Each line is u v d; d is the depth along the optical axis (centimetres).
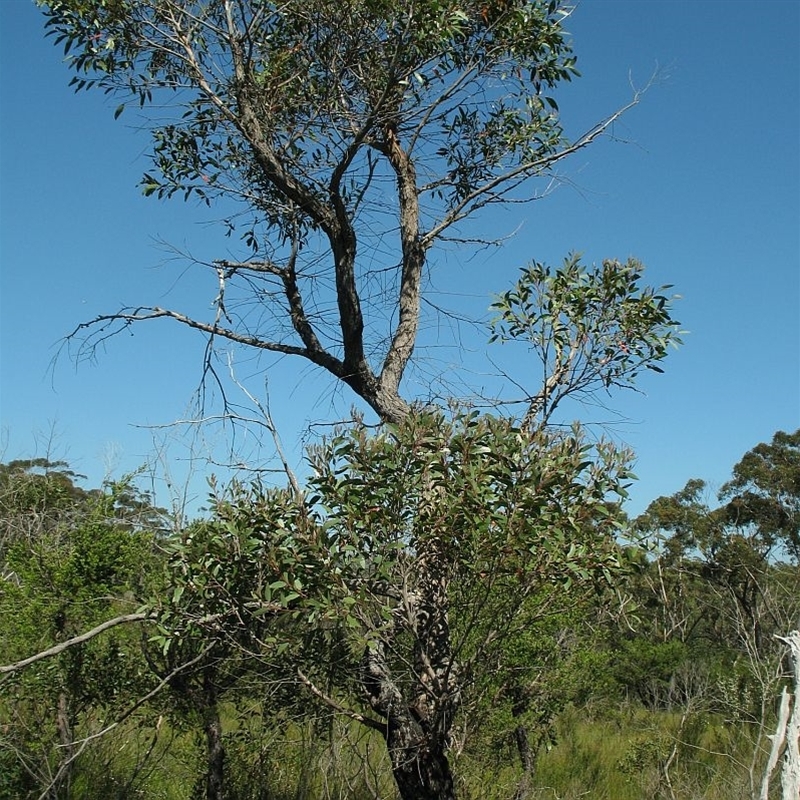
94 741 751
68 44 642
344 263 649
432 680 525
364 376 646
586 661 887
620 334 603
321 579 494
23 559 768
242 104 642
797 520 2627
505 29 657
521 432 501
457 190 728
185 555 547
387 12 595
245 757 753
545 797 971
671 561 2505
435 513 493
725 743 1167
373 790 683
